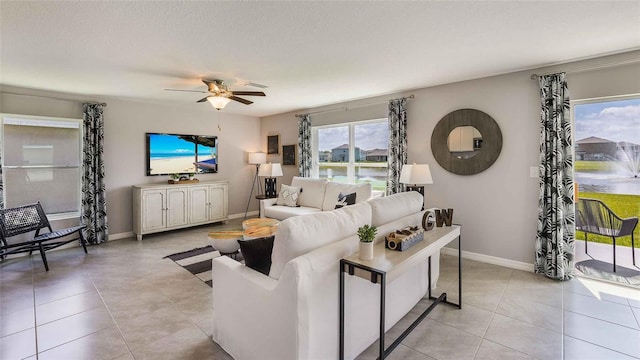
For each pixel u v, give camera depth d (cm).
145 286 314
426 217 248
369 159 510
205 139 609
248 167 682
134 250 437
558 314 255
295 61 313
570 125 314
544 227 331
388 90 442
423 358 201
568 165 314
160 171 548
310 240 176
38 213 408
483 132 376
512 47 278
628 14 216
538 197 342
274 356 168
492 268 360
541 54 296
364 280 201
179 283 322
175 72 347
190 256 411
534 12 213
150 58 300
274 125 664
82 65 319
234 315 197
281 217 491
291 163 628
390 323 229
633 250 317
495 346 213
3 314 257
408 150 445
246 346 188
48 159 446
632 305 268
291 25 231
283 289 160
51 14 210
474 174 386
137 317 253
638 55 284
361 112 508
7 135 412
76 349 210
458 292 292
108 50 277
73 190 468
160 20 221
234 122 655
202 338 224
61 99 446
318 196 507
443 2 199
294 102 530
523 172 351
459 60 313
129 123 512
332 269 172
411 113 440
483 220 382
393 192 449
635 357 200
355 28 237
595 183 324
